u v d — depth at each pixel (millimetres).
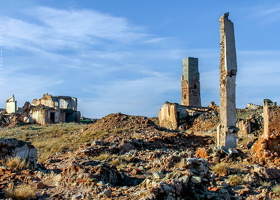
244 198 12789
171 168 17125
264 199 12523
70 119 65188
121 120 38750
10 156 16078
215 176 15469
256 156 18516
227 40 23234
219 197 12062
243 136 33625
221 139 23203
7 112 68625
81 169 14164
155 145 26734
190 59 60938
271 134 19188
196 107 51469
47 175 14469
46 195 12211
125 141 25672
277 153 18359
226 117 23109
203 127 43750
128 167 18328
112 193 11789
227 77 23203
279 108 19469
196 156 19938
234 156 18828
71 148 28812
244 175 15570
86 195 11867
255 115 39375
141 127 36812
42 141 36500
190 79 60812
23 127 51844
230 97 23141
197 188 12117
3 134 43719
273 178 15625
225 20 23406
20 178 13758
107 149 23969
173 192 10891
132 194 11328
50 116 59875
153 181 11695
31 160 16312
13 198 11375
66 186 13258
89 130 37219
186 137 29984
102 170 14188
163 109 49906
